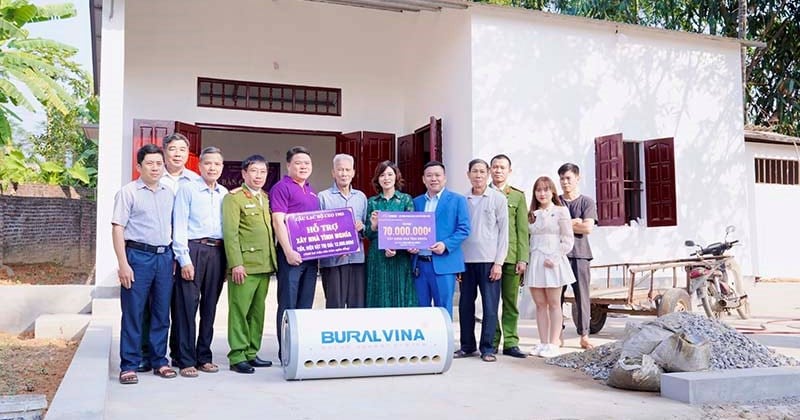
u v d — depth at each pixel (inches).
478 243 224.8
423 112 420.5
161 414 146.3
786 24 595.5
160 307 189.6
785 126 622.5
